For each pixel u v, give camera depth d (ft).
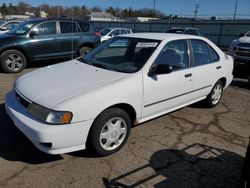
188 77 14.25
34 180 9.41
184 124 14.84
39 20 27.91
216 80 16.76
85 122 9.91
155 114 13.05
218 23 108.37
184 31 59.26
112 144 11.27
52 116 9.42
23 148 11.39
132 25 142.82
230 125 15.14
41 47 27.53
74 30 30.35
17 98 11.27
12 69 25.99
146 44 13.42
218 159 11.48
